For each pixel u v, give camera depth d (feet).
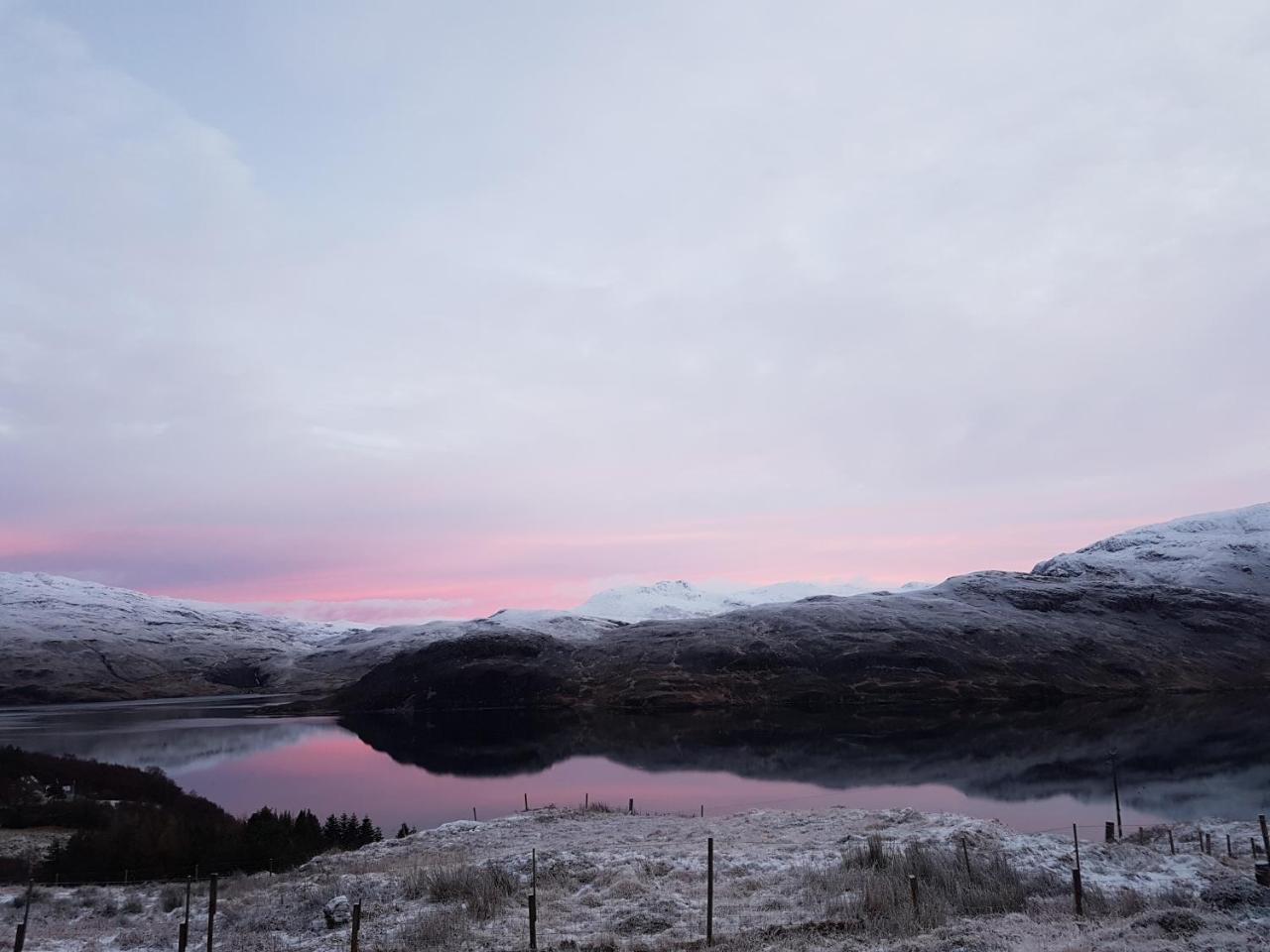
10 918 93.71
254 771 335.88
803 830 132.87
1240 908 68.64
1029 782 247.50
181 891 106.73
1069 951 56.49
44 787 208.74
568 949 66.08
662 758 350.84
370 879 94.53
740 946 64.23
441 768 342.44
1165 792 219.00
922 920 69.00
